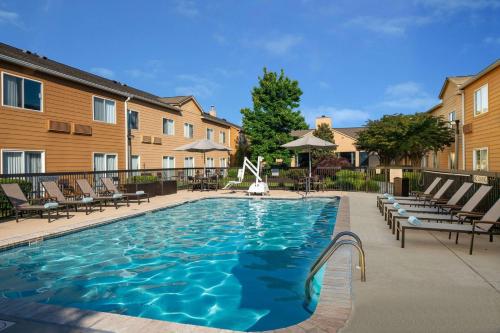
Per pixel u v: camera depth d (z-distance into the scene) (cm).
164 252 658
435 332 279
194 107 2692
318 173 1805
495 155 1639
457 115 2203
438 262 487
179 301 430
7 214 939
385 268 457
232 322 372
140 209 1107
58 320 308
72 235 784
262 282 495
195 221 981
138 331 287
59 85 1477
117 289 472
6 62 1243
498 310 322
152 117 2172
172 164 2397
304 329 284
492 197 746
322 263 385
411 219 589
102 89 1709
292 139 2692
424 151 2491
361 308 327
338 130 4309
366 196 1446
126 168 1898
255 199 1445
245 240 754
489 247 580
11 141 1263
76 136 1570
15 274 534
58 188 1038
